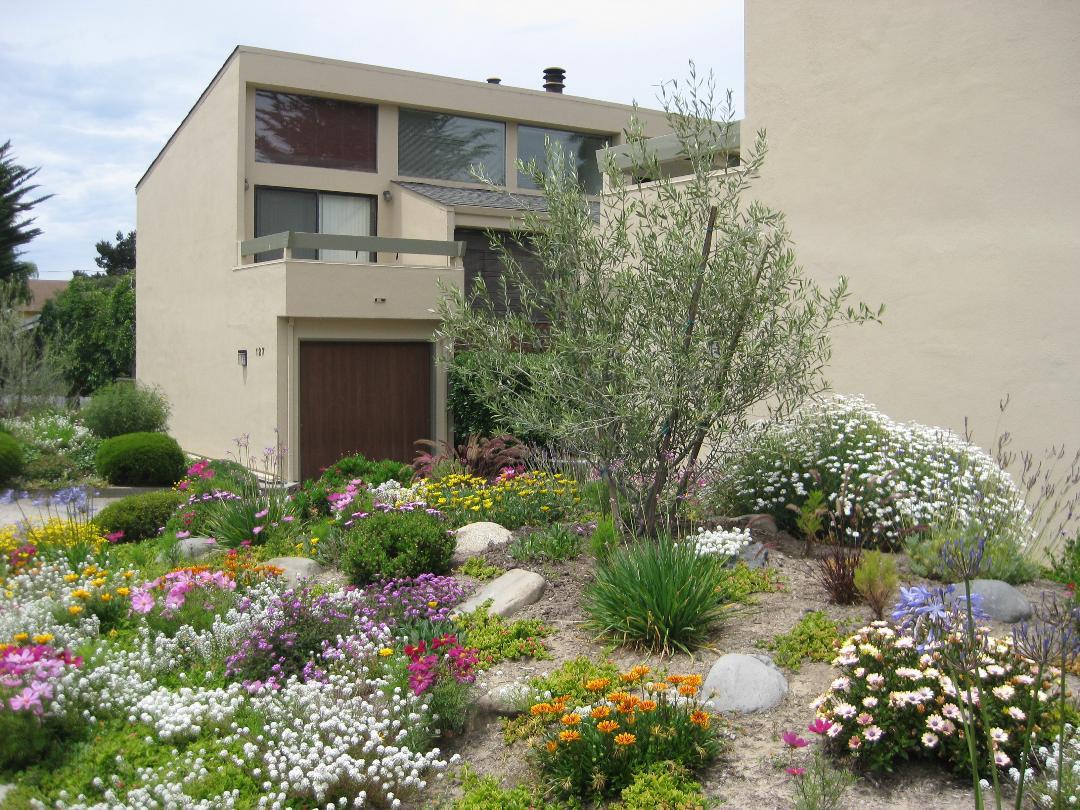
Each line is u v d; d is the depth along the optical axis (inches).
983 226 349.1
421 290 637.9
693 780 173.8
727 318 288.2
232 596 266.1
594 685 190.5
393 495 390.3
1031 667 173.9
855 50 390.9
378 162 741.3
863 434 323.9
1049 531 328.2
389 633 242.4
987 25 345.1
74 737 199.8
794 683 207.0
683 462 310.7
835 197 401.1
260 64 667.4
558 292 302.7
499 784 183.9
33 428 726.5
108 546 361.1
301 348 610.9
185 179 770.8
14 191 1461.6
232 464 544.4
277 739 197.2
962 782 166.6
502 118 795.4
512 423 304.3
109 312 1212.5
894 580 229.5
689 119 320.2
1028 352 336.5
